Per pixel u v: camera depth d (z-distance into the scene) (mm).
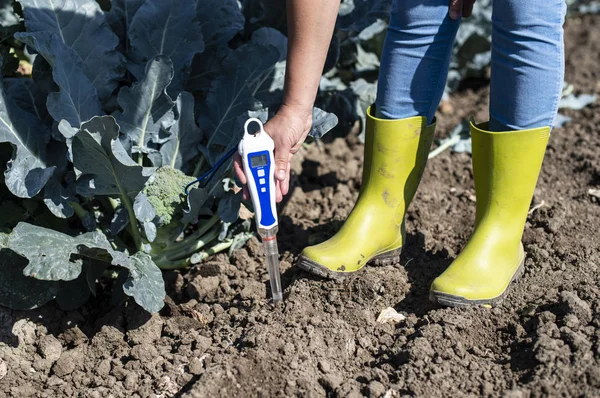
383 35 2789
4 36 2320
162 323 2166
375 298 2160
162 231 2205
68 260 2025
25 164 2115
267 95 2320
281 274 2266
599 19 4059
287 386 1986
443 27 2061
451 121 3035
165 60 2178
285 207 2535
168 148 2238
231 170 2229
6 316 2141
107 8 2473
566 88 3127
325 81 2658
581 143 2803
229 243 2332
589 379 1916
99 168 2084
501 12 1977
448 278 2086
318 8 1942
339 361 2047
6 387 2074
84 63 2240
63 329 2170
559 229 2322
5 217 2213
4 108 2115
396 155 2148
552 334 2004
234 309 2184
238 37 2494
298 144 2053
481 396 1945
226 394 1983
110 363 2100
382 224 2188
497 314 2074
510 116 2027
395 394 1960
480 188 2100
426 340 2031
